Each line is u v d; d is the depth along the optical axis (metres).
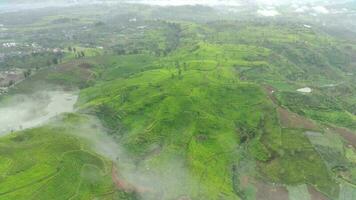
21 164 144.25
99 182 139.75
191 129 177.88
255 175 156.62
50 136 167.12
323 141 177.88
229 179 152.25
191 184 146.62
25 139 163.75
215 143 170.12
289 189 150.62
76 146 159.12
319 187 152.75
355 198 147.75
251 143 173.62
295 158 165.75
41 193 130.62
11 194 129.12
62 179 138.00
